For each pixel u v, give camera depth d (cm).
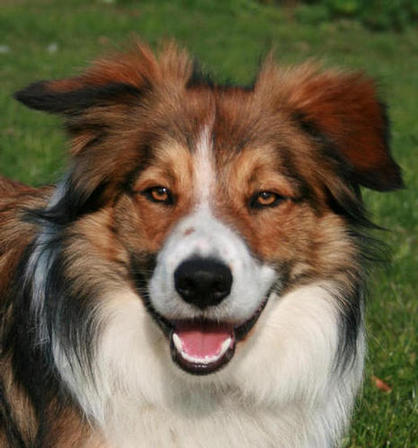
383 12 2452
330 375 473
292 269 448
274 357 462
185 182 426
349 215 464
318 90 472
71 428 460
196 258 387
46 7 2294
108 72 481
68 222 451
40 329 461
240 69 1714
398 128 1367
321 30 2345
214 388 461
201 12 2408
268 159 435
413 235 900
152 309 432
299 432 481
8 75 1538
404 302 745
